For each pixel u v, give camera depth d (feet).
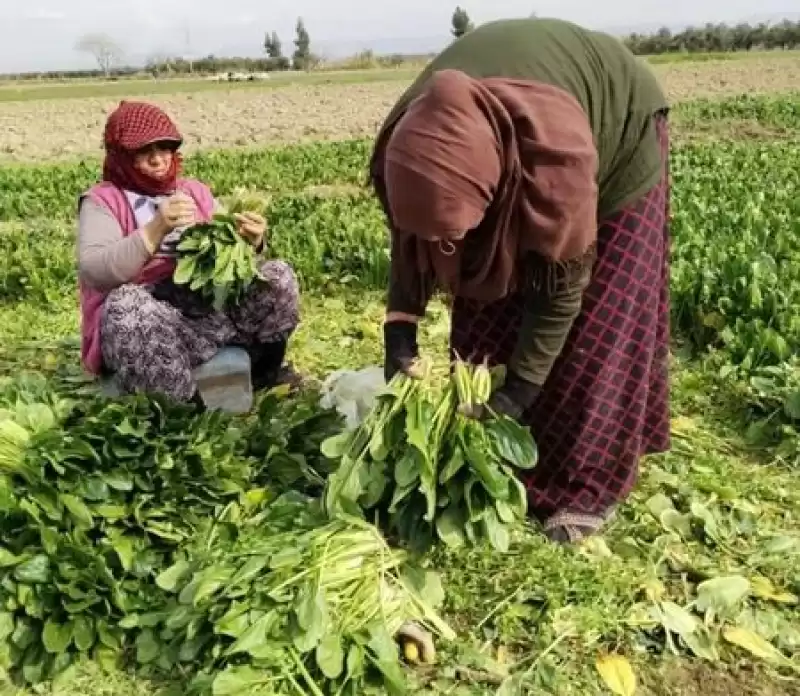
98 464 10.66
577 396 11.00
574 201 8.55
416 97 8.94
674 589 11.09
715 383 16.51
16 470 10.50
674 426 14.80
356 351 18.52
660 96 10.27
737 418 15.30
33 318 20.80
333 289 22.41
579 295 9.45
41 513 10.18
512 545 11.40
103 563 9.74
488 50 9.09
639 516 12.25
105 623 9.79
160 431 11.33
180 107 103.35
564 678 9.64
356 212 29.68
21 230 29.84
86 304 13.93
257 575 9.37
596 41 9.73
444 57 9.21
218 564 9.53
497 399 10.12
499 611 10.44
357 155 51.39
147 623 9.75
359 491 10.01
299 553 9.41
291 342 18.69
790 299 18.19
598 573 10.87
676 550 11.71
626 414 11.19
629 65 9.91
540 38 9.29
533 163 8.43
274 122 84.89
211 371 14.32
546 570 10.86
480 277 9.06
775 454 14.08
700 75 118.52
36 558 9.81
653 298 10.73
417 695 9.39
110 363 13.60
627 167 10.16
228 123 84.89
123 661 9.87
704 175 36.94
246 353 14.73
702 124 63.62
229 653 8.59
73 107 110.42
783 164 40.60
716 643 10.21
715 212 27.22
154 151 13.73
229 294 13.84
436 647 9.99
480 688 9.53
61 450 10.64
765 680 9.77
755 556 11.53
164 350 13.37
